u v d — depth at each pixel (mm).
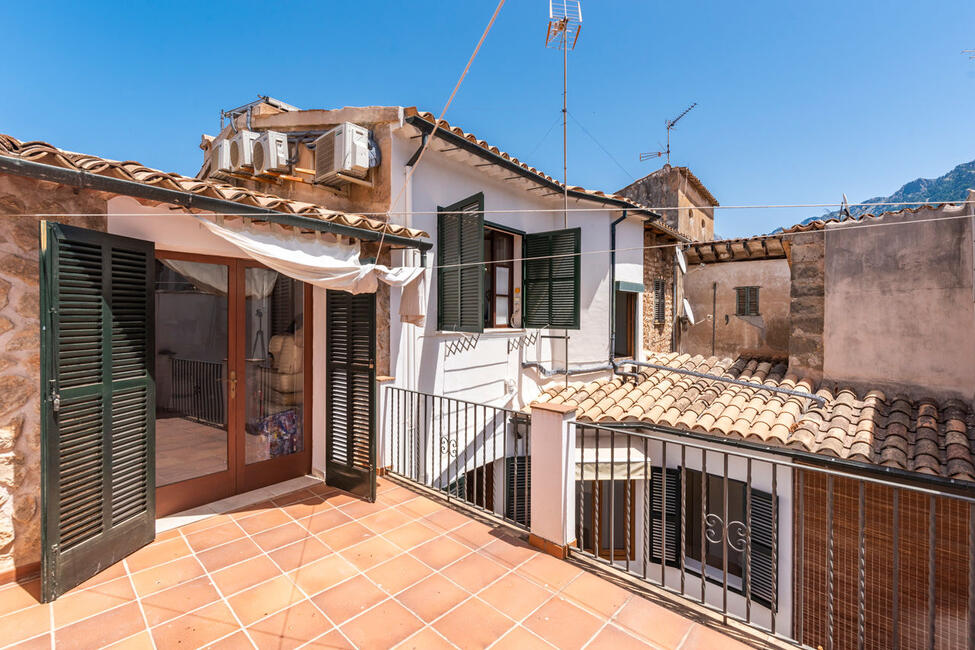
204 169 7605
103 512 3041
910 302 6598
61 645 2402
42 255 2652
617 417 6641
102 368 3016
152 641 2457
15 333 2852
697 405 6738
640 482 7164
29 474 2936
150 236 3414
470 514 4074
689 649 2496
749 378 7918
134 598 2805
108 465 3064
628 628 2662
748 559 2736
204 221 3387
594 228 8500
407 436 5336
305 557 3328
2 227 2785
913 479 4867
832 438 5488
